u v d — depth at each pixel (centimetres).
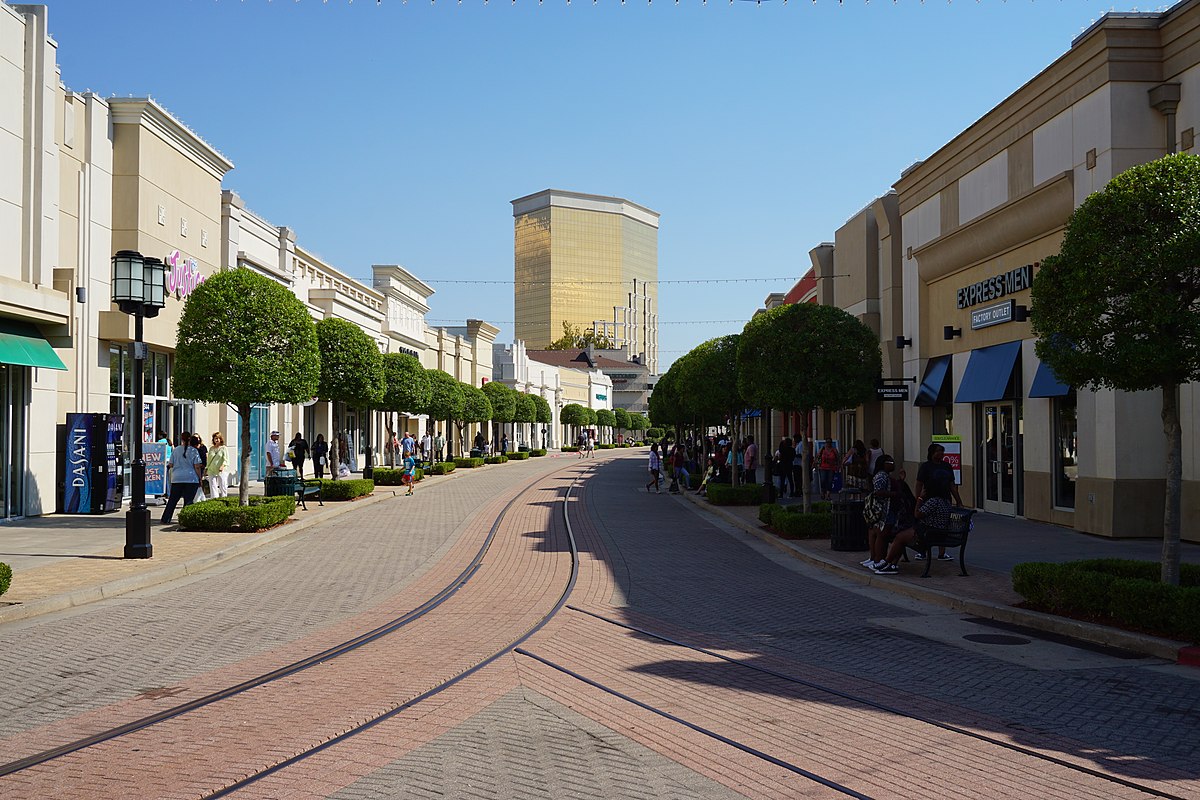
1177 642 869
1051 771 562
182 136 2598
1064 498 1903
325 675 783
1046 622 993
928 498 1325
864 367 1891
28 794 521
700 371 2814
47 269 2017
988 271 2233
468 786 530
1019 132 2036
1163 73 1678
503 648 881
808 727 645
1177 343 928
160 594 1198
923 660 852
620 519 2253
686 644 910
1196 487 1576
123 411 2394
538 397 8106
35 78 1991
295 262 3747
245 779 541
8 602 1059
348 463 3988
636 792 523
